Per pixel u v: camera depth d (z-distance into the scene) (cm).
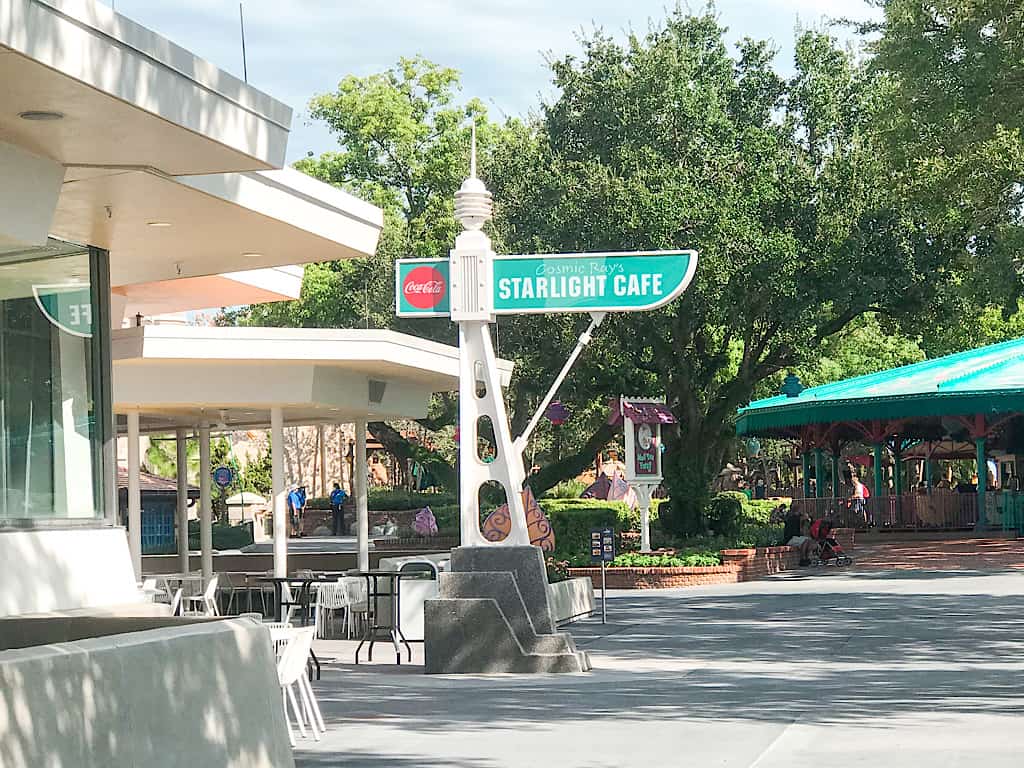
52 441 1228
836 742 1011
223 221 1288
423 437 5775
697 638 1847
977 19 2406
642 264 1602
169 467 6312
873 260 3412
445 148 5391
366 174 5541
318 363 2033
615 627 2023
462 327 1639
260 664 769
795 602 2369
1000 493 4200
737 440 5084
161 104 946
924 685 1336
